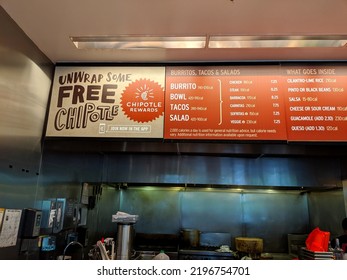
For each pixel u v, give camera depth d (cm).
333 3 171
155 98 234
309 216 389
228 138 223
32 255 204
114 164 374
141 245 381
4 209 174
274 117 226
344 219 321
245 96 231
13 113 187
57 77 240
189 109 230
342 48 217
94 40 209
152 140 225
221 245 380
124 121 230
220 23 190
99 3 173
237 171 369
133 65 242
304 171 368
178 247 377
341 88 230
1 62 175
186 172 369
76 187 285
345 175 358
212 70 238
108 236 374
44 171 225
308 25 191
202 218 391
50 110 233
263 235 386
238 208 393
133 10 179
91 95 236
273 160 372
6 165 179
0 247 170
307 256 235
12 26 186
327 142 220
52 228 234
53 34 203
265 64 238
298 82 233
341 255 228
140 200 397
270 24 191
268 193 397
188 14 182
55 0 170
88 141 228
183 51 224
